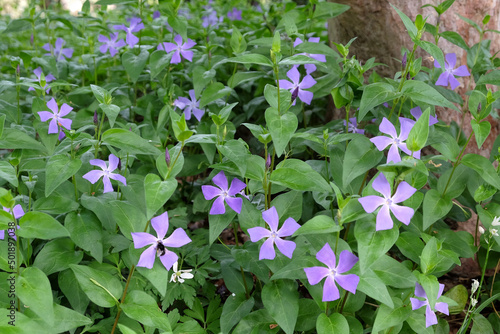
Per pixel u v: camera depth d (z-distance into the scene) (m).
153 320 0.41
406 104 0.59
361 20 0.76
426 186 0.68
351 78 0.54
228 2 1.17
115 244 0.49
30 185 0.48
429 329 0.46
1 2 1.83
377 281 0.41
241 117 0.80
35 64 0.86
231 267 0.54
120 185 0.53
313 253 0.47
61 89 0.91
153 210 0.40
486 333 0.52
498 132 0.69
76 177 0.53
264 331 0.47
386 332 0.48
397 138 0.45
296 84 0.59
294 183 0.45
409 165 0.36
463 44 0.58
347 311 0.48
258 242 0.48
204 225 0.79
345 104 0.56
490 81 0.58
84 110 0.72
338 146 0.56
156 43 0.88
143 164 0.70
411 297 0.46
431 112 0.57
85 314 0.50
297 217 0.49
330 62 0.69
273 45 0.46
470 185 0.54
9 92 0.76
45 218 0.38
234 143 0.47
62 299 0.52
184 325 0.49
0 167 0.41
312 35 0.81
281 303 0.45
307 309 0.48
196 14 1.28
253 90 0.90
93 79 0.94
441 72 0.64
